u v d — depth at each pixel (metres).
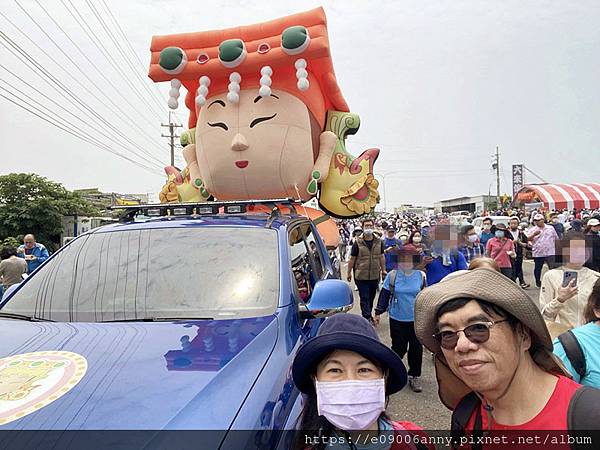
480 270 1.61
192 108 8.47
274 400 1.80
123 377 1.80
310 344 1.65
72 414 1.57
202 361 1.94
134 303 2.66
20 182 27.09
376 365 1.65
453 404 1.85
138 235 3.22
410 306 4.97
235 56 6.87
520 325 1.53
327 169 7.94
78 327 2.40
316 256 4.39
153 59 7.34
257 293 2.67
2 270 8.45
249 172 7.41
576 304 3.66
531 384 1.52
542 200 27.77
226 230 3.22
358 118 8.52
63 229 27.77
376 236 8.07
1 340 2.23
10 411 1.60
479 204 71.69
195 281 2.77
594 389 1.46
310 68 7.45
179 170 9.52
